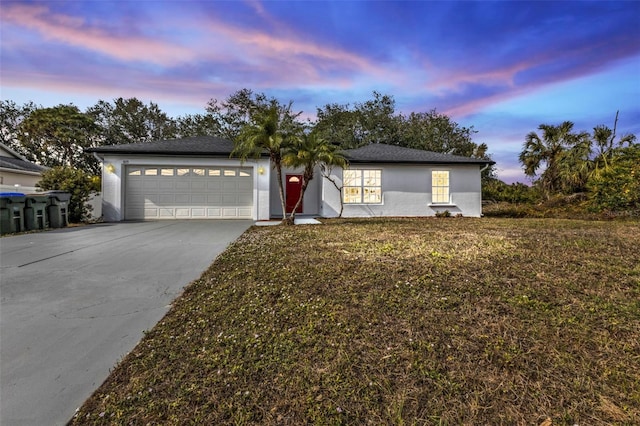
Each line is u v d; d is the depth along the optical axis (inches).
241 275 154.0
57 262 188.4
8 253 215.2
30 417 61.3
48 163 1026.1
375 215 543.5
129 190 472.1
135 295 131.5
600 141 660.1
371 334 93.2
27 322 104.9
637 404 64.0
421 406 64.4
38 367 78.5
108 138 1087.0
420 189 554.6
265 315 107.3
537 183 740.7
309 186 573.9
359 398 66.6
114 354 84.8
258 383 71.5
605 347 84.8
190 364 79.0
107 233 323.9
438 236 271.6
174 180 481.1
